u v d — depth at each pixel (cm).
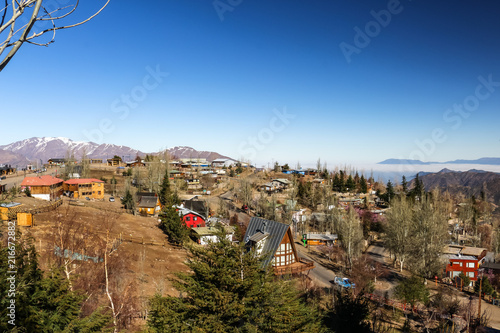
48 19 438
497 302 5844
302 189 14000
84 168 13138
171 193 9906
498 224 12200
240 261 1939
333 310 2905
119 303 2805
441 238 7131
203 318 1766
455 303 5109
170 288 3791
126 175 15950
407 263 7444
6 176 12962
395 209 8238
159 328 1806
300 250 8275
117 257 4103
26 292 1653
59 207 6650
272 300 1891
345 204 13838
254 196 13888
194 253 2077
